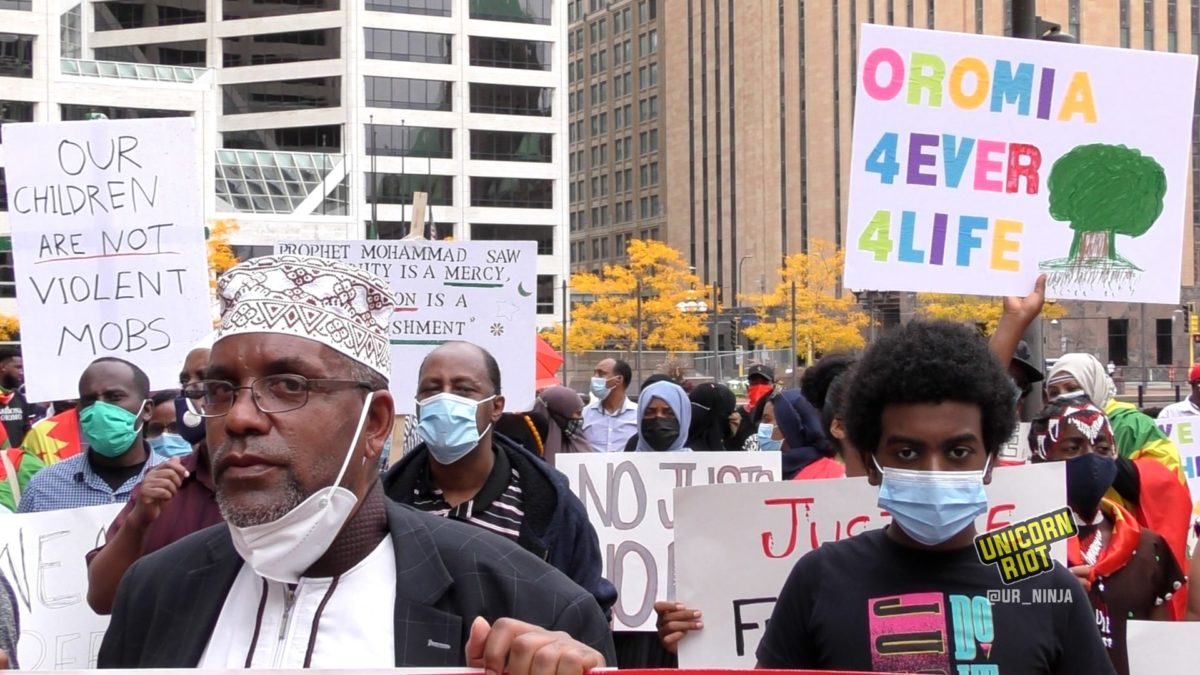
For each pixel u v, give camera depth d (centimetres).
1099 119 530
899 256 524
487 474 440
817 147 9125
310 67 7162
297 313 226
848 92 8894
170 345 622
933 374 285
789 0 9394
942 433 285
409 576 238
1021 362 580
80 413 532
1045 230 527
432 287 701
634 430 1028
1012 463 484
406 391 698
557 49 7506
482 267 703
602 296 6550
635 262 6359
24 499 539
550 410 878
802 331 6519
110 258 625
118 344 621
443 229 7294
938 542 286
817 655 291
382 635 232
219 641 238
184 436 505
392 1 7225
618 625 531
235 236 6506
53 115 5928
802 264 6650
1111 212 527
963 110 527
